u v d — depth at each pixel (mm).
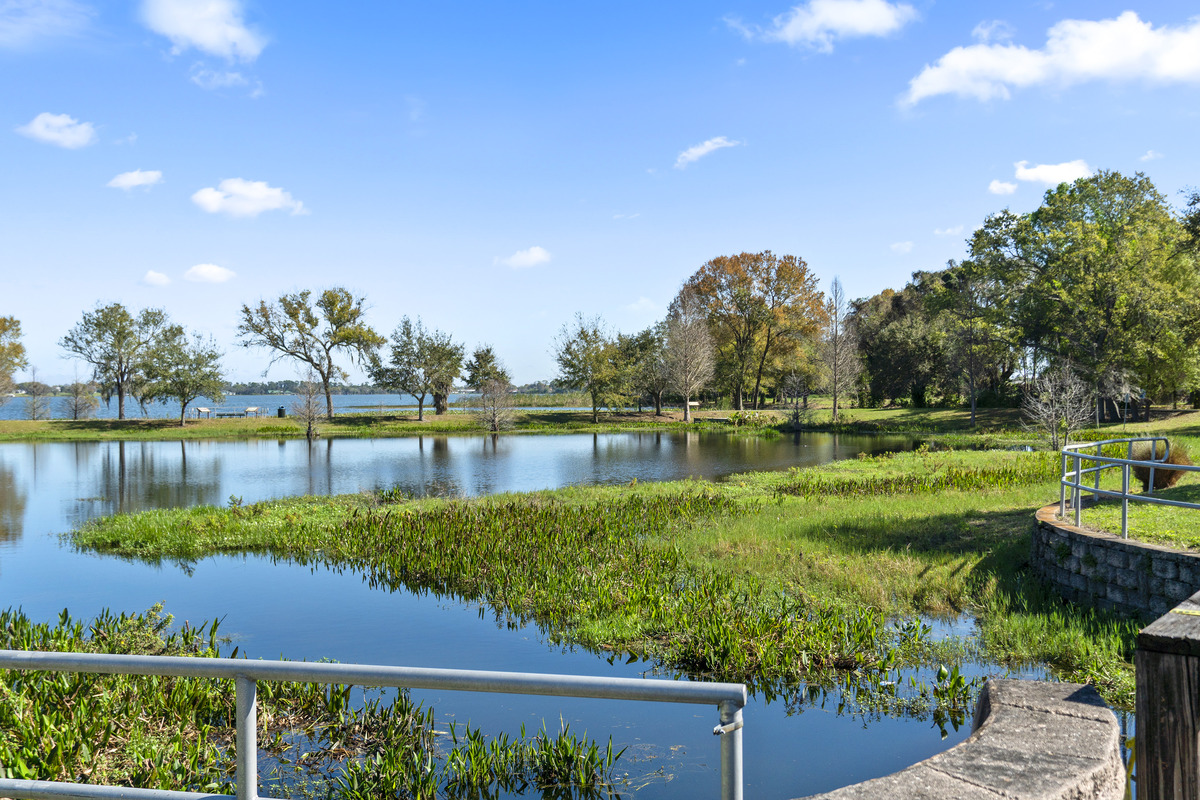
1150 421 39312
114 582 12102
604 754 5883
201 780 4941
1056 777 1950
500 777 5410
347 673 1898
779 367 66375
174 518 17359
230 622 9680
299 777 5324
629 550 12367
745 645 7633
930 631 8062
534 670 7711
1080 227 41750
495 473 28594
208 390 56062
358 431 51562
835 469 25875
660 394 63969
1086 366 39781
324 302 61344
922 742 5961
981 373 51375
